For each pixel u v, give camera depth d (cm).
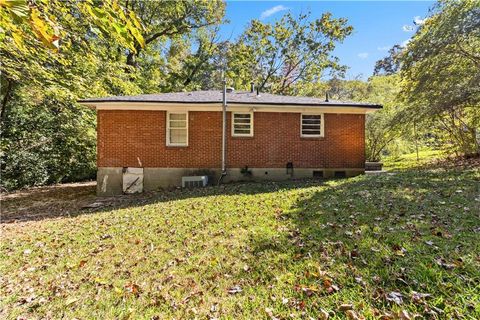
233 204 692
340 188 782
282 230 469
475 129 1223
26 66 785
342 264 329
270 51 2442
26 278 371
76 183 1493
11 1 124
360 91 2569
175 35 2105
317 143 1150
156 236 498
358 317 237
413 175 884
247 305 278
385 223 446
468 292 251
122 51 1648
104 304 301
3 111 1227
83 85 1092
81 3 173
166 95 1182
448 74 1001
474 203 507
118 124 1084
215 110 1116
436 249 337
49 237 538
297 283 304
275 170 1136
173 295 309
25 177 1286
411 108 1110
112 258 418
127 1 1623
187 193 919
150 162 1094
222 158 1095
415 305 244
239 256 387
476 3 907
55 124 1380
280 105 1093
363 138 1159
